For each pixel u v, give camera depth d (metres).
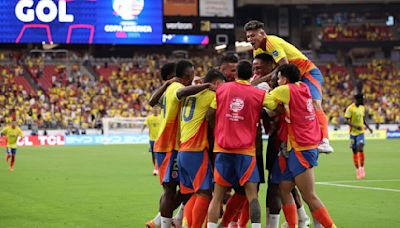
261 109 16.14
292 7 98.56
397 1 93.19
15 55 89.94
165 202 17.00
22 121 77.75
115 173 37.88
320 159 47.81
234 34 80.19
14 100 81.88
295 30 99.62
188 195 17.45
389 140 77.62
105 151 60.22
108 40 75.25
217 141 15.81
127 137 76.12
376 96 94.69
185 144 16.31
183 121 16.45
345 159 47.78
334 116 87.62
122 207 23.56
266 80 17.09
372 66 100.88
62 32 73.75
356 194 27.09
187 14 78.56
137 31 76.25
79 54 94.56
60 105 82.62
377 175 35.62
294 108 15.77
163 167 17.05
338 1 92.50
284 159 16.23
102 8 74.94
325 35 101.19
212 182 16.50
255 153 16.02
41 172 38.69
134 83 89.69
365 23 103.50
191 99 16.39
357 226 19.47
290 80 16.12
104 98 85.56
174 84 16.89
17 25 72.50
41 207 23.62
